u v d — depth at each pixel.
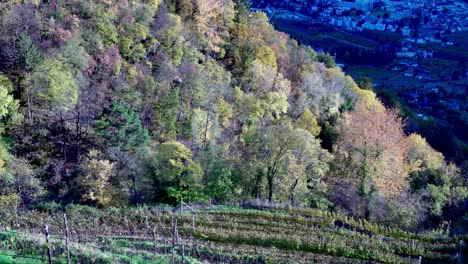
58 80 62.44
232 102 79.38
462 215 68.62
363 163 66.94
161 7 88.81
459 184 79.88
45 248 28.61
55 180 54.97
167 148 54.34
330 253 43.09
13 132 59.88
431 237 49.50
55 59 64.81
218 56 94.50
